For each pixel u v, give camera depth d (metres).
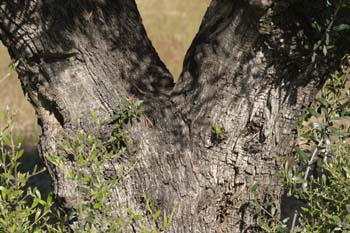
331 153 14.85
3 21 14.25
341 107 14.59
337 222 14.05
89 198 13.48
